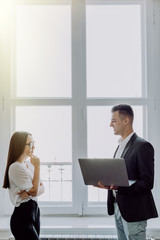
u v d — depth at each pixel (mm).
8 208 3201
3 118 3213
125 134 2441
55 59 3309
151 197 2348
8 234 2807
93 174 2301
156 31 3197
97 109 3250
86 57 3242
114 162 2176
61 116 3293
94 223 2955
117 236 2559
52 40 3305
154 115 3178
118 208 2418
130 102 3189
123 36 3299
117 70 3291
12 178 2426
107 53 3299
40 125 3295
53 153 3301
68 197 3295
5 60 3213
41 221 3027
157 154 3152
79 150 3199
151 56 3197
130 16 3297
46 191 3301
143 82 3273
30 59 3309
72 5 3211
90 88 3281
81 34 3229
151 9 3197
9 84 3215
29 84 3309
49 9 3314
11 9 3258
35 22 3305
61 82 3305
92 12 3305
